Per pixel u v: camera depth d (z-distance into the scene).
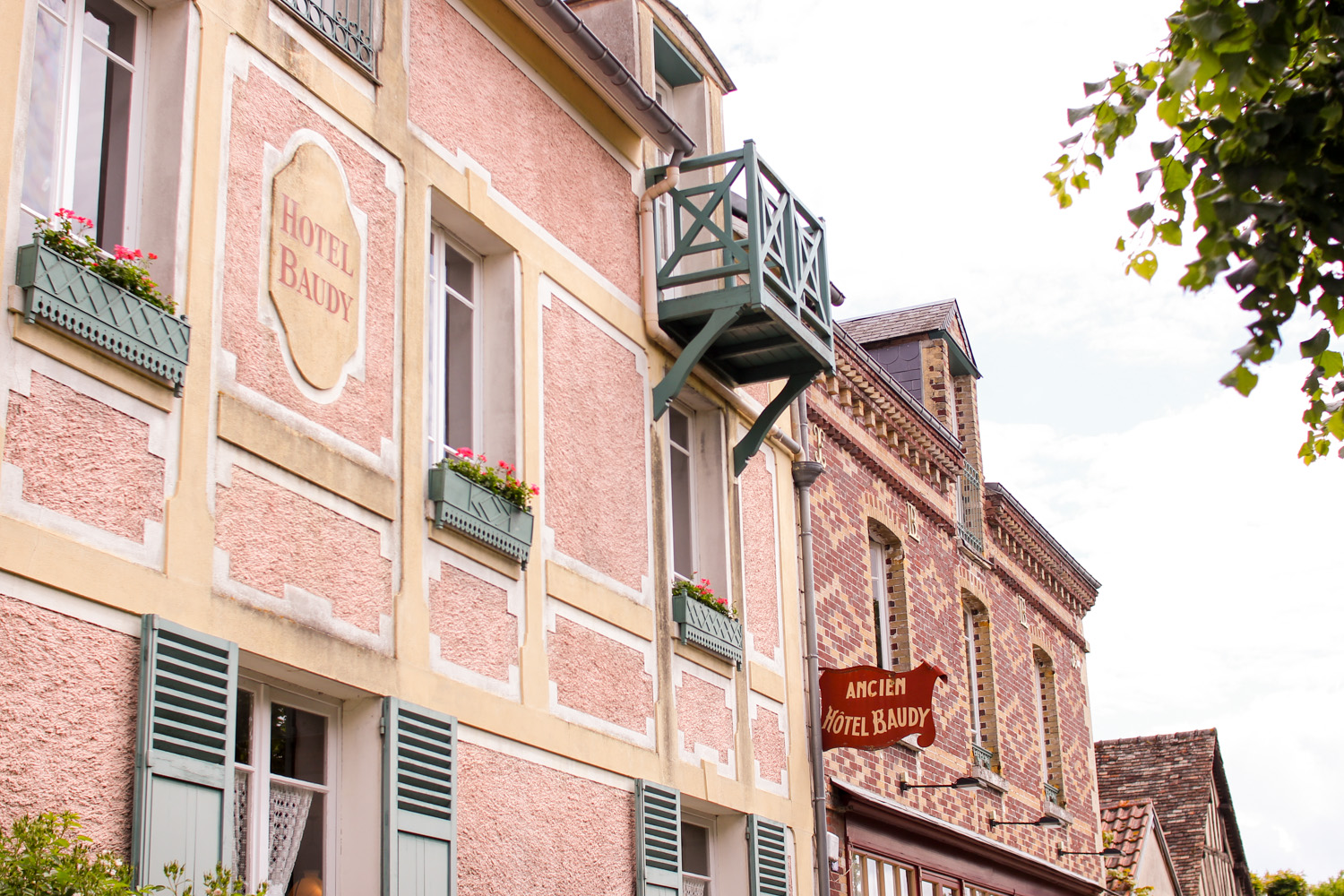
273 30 8.71
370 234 9.28
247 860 7.91
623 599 11.27
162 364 7.45
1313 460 6.68
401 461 9.19
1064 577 23.47
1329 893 48.53
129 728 6.97
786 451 14.82
